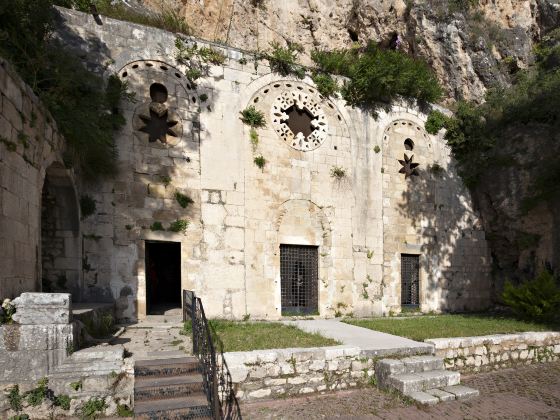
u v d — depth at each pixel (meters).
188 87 10.96
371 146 13.84
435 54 17.83
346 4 17.19
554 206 14.12
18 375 4.98
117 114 9.96
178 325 8.88
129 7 11.70
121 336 7.71
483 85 18.22
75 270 9.03
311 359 6.64
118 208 9.76
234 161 11.35
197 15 15.59
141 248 9.93
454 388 6.79
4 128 5.19
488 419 5.87
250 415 5.75
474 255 15.85
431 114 15.51
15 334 5.01
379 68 13.29
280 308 11.61
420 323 10.68
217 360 6.04
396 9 17.36
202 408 4.91
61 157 7.80
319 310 12.28
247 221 11.37
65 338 5.23
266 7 16.70
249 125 11.70
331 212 12.79
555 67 17.25
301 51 14.02
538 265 14.62
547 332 9.38
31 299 5.17
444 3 18.11
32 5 7.19
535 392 7.09
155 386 5.17
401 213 14.25
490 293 16.06
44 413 5.00
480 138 15.75
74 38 9.69
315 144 12.75
